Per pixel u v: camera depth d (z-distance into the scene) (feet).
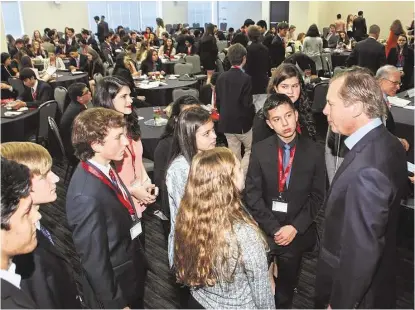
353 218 3.94
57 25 43.91
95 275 4.43
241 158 12.96
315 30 24.91
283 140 6.03
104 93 7.07
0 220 2.78
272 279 6.40
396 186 4.00
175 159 5.49
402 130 10.68
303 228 6.02
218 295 3.89
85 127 4.65
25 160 4.02
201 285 3.91
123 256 4.88
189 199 3.88
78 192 4.46
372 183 3.84
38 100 16.31
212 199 3.74
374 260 3.85
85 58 26.11
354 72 4.24
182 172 5.27
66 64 28.68
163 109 13.52
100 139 4.64
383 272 4.36
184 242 3.88
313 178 6.06
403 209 8.13
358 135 4.21
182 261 3.96
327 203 4.49
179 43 32.30
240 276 3.76
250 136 12.25
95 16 43.70
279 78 6.91
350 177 4.03
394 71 8.26
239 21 52.95
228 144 12.60
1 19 24.76
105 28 40.57
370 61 19.08
